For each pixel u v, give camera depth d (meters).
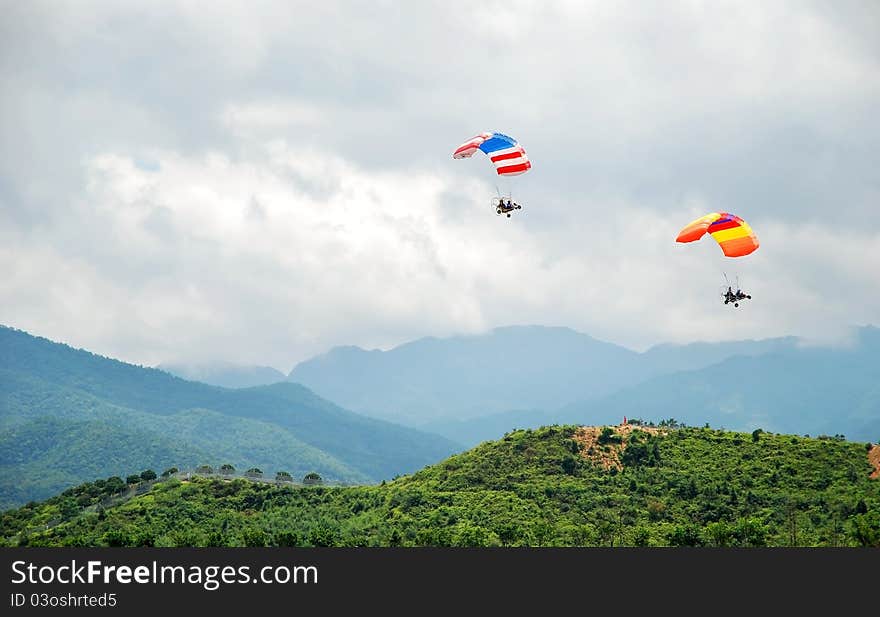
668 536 140.62
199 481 175.62
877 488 155.50
